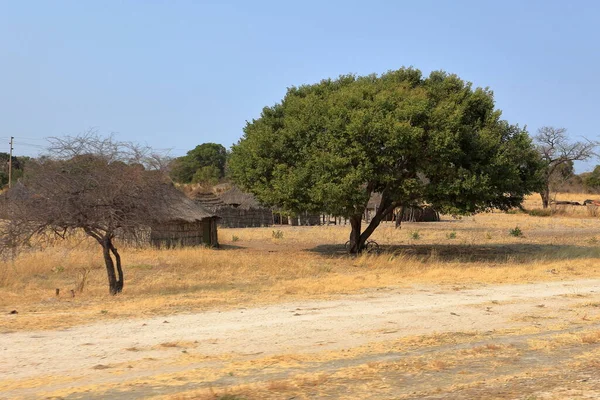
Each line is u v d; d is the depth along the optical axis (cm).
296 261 2384
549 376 752
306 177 2398
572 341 959
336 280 1706
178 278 1898
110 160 1515
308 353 876
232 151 2870
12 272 1891
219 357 849
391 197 2548
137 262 2311
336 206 2319
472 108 2588
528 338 984
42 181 1451
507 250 3058
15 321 1086
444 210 2444
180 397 650
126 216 1514
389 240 3628
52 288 1695
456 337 989
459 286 1584
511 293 1462
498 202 2677
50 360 823
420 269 2067
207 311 1196
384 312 1198
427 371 777
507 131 2614
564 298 1388
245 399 651
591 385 703
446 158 2316
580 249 2773
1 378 739
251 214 5125
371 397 663
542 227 4744
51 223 1447
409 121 2264
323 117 2428
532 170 2669
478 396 665
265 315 1155
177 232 2970
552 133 6844
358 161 2328
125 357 843
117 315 1150
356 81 2764
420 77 2730
